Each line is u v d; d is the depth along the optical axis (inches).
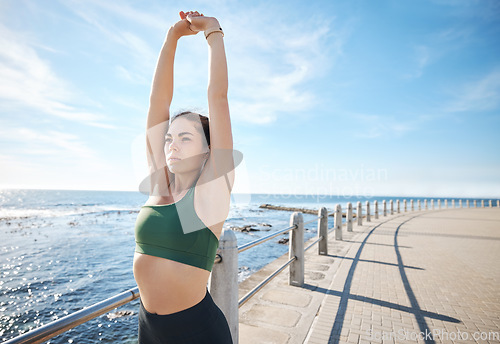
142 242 41.0
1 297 258.1
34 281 302.0
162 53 55.0
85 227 719.7
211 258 42.1
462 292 165.9
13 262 375.2
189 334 40.1
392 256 252.8
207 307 42.4
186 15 54.9
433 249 285.0
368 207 537.0
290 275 173.5
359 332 119.2
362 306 144.8
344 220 887.1
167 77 54.9
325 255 255.0
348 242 320.8
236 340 86.0
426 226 472.4
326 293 161.9
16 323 211.8
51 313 228.8
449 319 131.8
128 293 54.4
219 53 46.6
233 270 85.1
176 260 39.0
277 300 151.1
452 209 983.0
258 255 376.2
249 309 139.9
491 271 208.5
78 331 179.5
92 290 278.4
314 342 111.5
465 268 216.1
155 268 39.6
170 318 39.9
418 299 154.8
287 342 111.4
